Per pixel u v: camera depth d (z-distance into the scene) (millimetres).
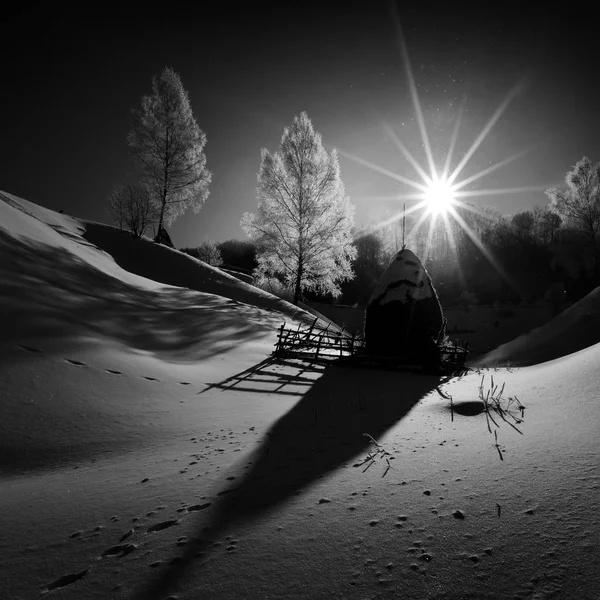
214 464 4230
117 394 7352
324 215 24469
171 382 8633
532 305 39469
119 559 2426
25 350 7770
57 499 3625
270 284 27750
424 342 11445
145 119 28844
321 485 3248
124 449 5305
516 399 5324
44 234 16281
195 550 2418
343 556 2170
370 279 52906
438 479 3070
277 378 9875
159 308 15094
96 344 9273
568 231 46281
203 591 1991
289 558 2205
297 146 24312
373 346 11914
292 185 24547
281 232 24734
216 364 10922
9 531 3004
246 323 16047
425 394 7246
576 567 1850
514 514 2385
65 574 2322
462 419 4887
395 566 2029
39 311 9688
